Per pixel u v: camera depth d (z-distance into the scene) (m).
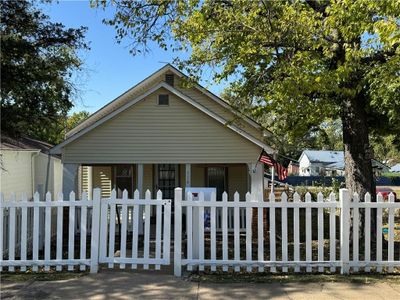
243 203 7.01
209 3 9.59
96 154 13.66
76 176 13.70
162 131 13.76
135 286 6.27
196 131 13.74
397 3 6.36
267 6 8.89
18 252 8.86
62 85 11.28
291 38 8.70
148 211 7.07
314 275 6.84
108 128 13.70
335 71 8.17
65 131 24.41
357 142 9.76
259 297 5.80
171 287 6.23
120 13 10.96
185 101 13.70
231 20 9.20
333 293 5.96
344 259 6.90
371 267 7.04
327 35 8.59
